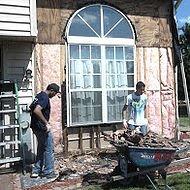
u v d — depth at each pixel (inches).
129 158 147.9
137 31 241.0
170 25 250.7
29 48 210.7
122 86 236.2
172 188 147.9
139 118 178.9
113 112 233.6
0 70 206.7
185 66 611.8
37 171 176.7
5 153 198.5
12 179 175.5
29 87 209.8
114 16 235.6
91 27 229.9
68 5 225.1
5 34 180.7
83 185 159.9
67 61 223.0
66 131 221.6
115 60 235.0
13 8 182.5
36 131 175.5
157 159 142.3
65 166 194.5
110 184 156.6
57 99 220.8
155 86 245.1
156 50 246.1
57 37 221.9
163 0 248.2
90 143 228.5
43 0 219.5
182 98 434.6
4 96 192.1
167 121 247.9
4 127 187.9
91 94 228.7
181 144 153.0
